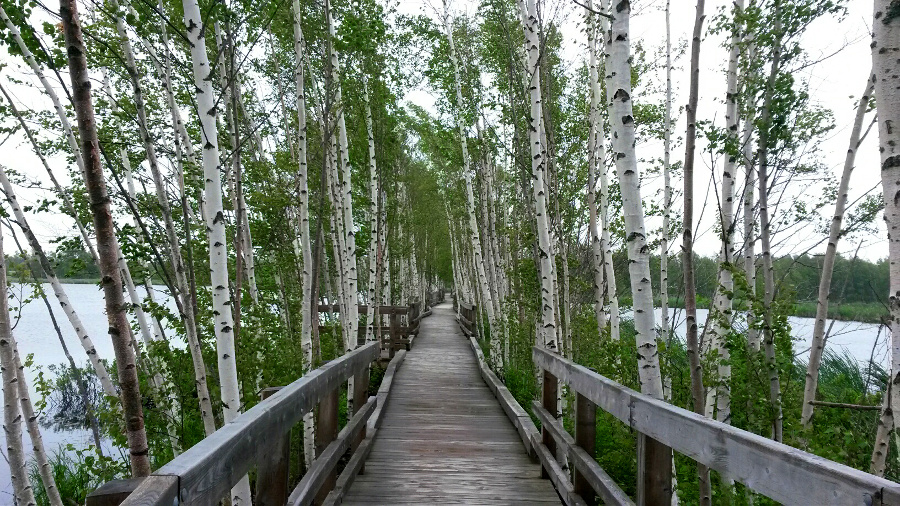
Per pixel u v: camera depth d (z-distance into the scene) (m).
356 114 11.41
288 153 10.12
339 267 10.34
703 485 4.31
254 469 5.66
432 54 13.23
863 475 1.26
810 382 5.80
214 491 1.67
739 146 5.64
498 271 15.88
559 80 11.34
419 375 11.38
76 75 2.90
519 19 10.51
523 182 9.34
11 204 5.56
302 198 7.45
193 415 6.60
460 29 13.40
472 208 13.42
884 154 2.58
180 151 5.89
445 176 22.00
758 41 5.20
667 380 6.49
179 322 5.76
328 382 3.62
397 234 20.62
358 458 4.67
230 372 4.04
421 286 31.53
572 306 11.92
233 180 8.00
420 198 24.27
